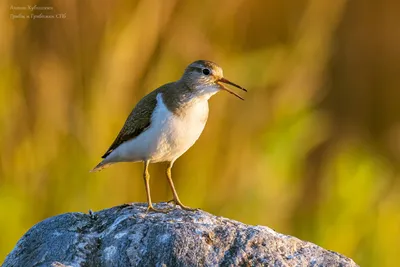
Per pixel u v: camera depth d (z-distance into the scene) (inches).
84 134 544.7
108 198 548.1
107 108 545.3
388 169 715.4
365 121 867.4
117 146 408.8
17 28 539.8
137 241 325.1
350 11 861.8
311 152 688.4
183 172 573.6
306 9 629.6
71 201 540.4
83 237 337.1
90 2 544.7
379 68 872.9
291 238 333.7
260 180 592.4
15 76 538.6
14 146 538.6
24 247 340.8
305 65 621.9
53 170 542.6
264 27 632.4
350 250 600.7
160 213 359.6
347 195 607.5
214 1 585.9
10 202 526.0
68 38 546.0
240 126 588.7
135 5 555.8
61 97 543.2
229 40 602.2
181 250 318.3
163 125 384.8
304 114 610.5
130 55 553.6
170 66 561.9
